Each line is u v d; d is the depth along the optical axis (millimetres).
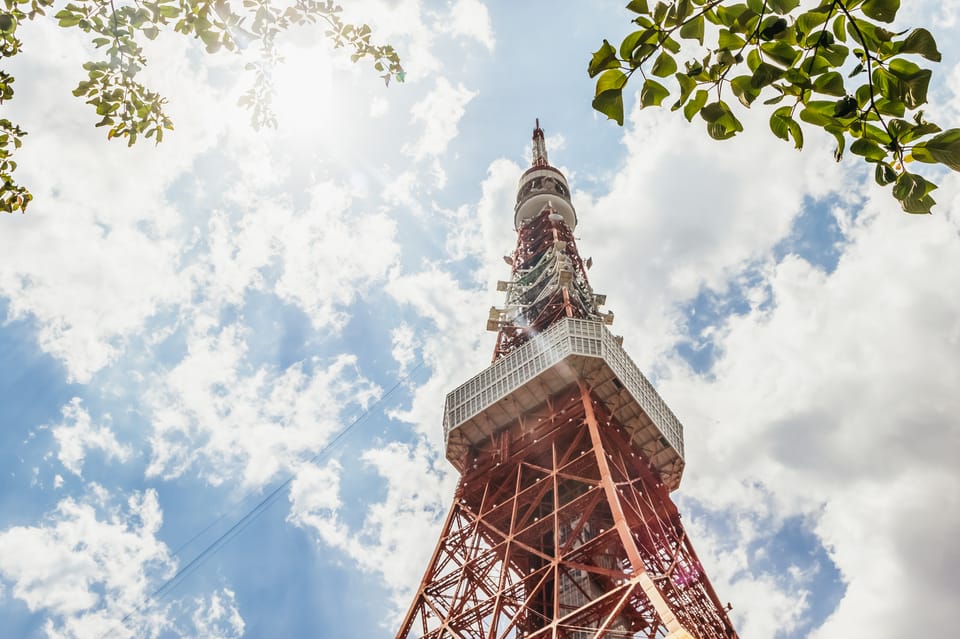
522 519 83125
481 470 93812
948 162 9344
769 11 9859
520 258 138750
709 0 10078
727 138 10781
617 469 85688
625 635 68000
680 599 68062
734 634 74562
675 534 83875
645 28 10227
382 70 18625
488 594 77938
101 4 16609
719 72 10445
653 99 10500
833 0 9555
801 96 10172
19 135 18297
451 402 103125
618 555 80375
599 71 10445
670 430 99875
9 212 18672
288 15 17047
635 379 99938
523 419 97875
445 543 85562
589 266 132125
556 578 70125
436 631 74062
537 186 158000
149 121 18422
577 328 100062
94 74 17703
